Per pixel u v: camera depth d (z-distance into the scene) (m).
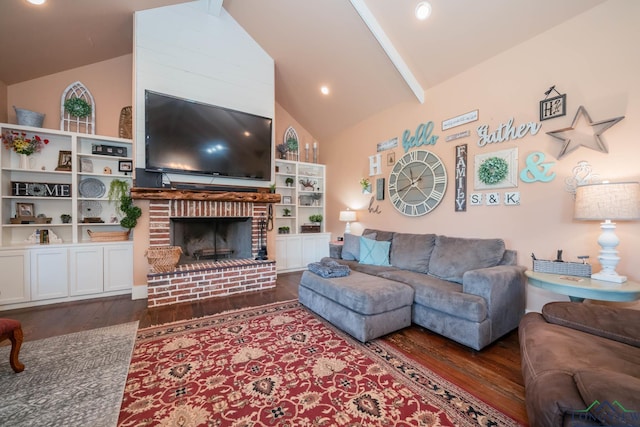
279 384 1.74
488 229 3.03
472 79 3.15
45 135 3.45
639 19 2.07
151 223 3.39
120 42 3.68
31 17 2.65
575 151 2.40
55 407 1.51
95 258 3.38
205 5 3.82
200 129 3.63
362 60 3.75
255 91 4.22
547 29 2.54
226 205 3.87
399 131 4.11
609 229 2.08
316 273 3.00
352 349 2.19
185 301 3.31
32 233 3.41
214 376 1.81
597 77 2.27
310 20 3.56
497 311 2.27
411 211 3.90
